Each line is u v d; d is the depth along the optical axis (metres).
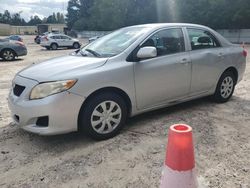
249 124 4.36
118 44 4.21
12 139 3.90
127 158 3.31
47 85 3.38
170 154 1.93
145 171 3.04
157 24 4.56
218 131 4.07
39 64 4.11
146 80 4.07
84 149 3.56
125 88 3.87
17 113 3.55
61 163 3.24
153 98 4.24
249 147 3.57
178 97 4.62
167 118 4.61
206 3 37.50
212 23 37.09
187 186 1.91
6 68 11.37
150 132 4.05
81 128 3.71
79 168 3.12
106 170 3.07
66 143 3.75
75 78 3.45
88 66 3.67
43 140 3.85
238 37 34.66
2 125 4.44
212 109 5.08
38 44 35.19
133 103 4.02
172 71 4.37
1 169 3.14
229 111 4.98
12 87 3.89
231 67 5.44
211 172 2.99
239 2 33.25
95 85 3.58
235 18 33.56
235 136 3.90
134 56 3.97
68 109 3.43
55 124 3.39
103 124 3.76
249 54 16.77
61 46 26.06
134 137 3.89
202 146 3.59
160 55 4.29
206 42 5.06
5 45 14.20
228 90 5.53
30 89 3.47
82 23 69.75
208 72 4.97
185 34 4.70
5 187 2.82
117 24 55.75
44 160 3.31
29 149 3.60
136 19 51.06
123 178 2.92
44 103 3.33
